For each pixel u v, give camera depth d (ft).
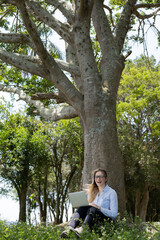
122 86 73.31
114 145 24.64
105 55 27.68
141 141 71.41
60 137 75.66
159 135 63.46
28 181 74.28
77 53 27.53
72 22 28.37
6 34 30.63
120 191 23.73
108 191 16.90
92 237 12.99
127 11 31.63
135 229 13.41
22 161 70.95
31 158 70.74
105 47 27.94
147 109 70.18
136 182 71.46
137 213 75.00
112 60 27.35
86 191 17.54
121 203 23.62
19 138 69.72
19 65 27.37
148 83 69.51
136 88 66.64
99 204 16.74
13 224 21.08
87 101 25.55
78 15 27.66
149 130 72.84
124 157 69.51
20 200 72.95
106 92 25.88
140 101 63.36
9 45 44.45
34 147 70.44
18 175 71.61
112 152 24.32
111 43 28.17
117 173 24.03
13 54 27.81
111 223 14.90
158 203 91.40
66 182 87.04
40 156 73.05
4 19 48.06
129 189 77.10
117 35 29.71
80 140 72.54
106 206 16.56
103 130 24.67
